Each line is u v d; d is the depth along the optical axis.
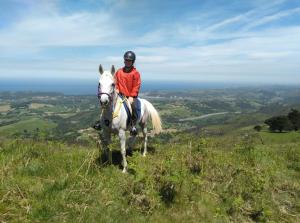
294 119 36.09
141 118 5.58
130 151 5.74
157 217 3.59
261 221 3.93
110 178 4.24
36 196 3.53
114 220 3.38
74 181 3.88
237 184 4.54
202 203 4.02
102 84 4.43
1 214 3.12
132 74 5.11
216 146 6.75
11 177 3.84
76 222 3.21
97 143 4.98
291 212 4.22
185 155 5.25
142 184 3.99
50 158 4.69
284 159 6.36
